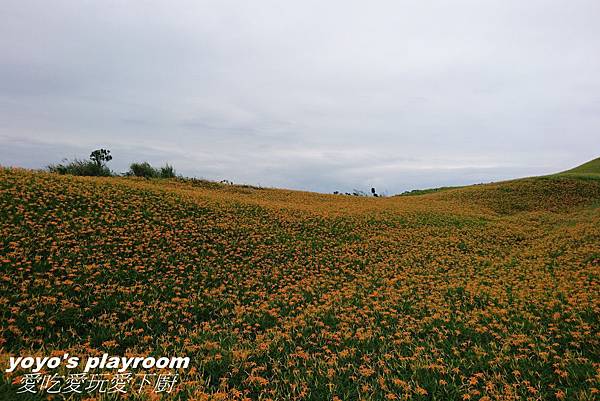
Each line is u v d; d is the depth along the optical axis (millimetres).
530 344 7621
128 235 14234
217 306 10445
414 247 18656
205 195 24109
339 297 11273
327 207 28562
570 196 37156
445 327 9047
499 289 11797
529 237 21750
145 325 8906
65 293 9672
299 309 10328
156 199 19688
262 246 16250
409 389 6285
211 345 7777
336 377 6785
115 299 9820
